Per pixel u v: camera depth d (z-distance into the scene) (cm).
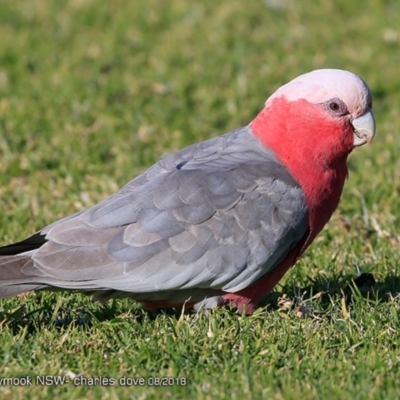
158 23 2370
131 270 953
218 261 976
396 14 2436
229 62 2105
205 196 980
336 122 1029
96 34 2294
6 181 1488
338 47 2230
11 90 1922
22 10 2447
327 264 1176
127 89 1938
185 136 1703
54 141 1645
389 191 1433
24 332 948
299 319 1006
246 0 2533
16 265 948
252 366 890
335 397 824
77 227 968
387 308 1035
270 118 1049
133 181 1020
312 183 1031
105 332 973
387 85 2005
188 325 969
